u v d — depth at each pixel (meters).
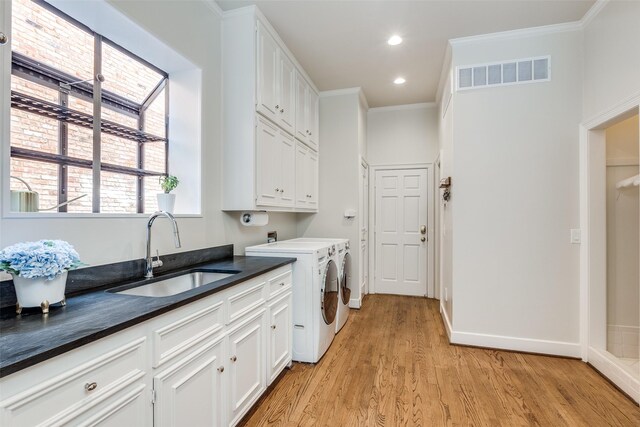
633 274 2.65
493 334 2.82
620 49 2.13
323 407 1.98
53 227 1.39
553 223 2.69
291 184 3.18
